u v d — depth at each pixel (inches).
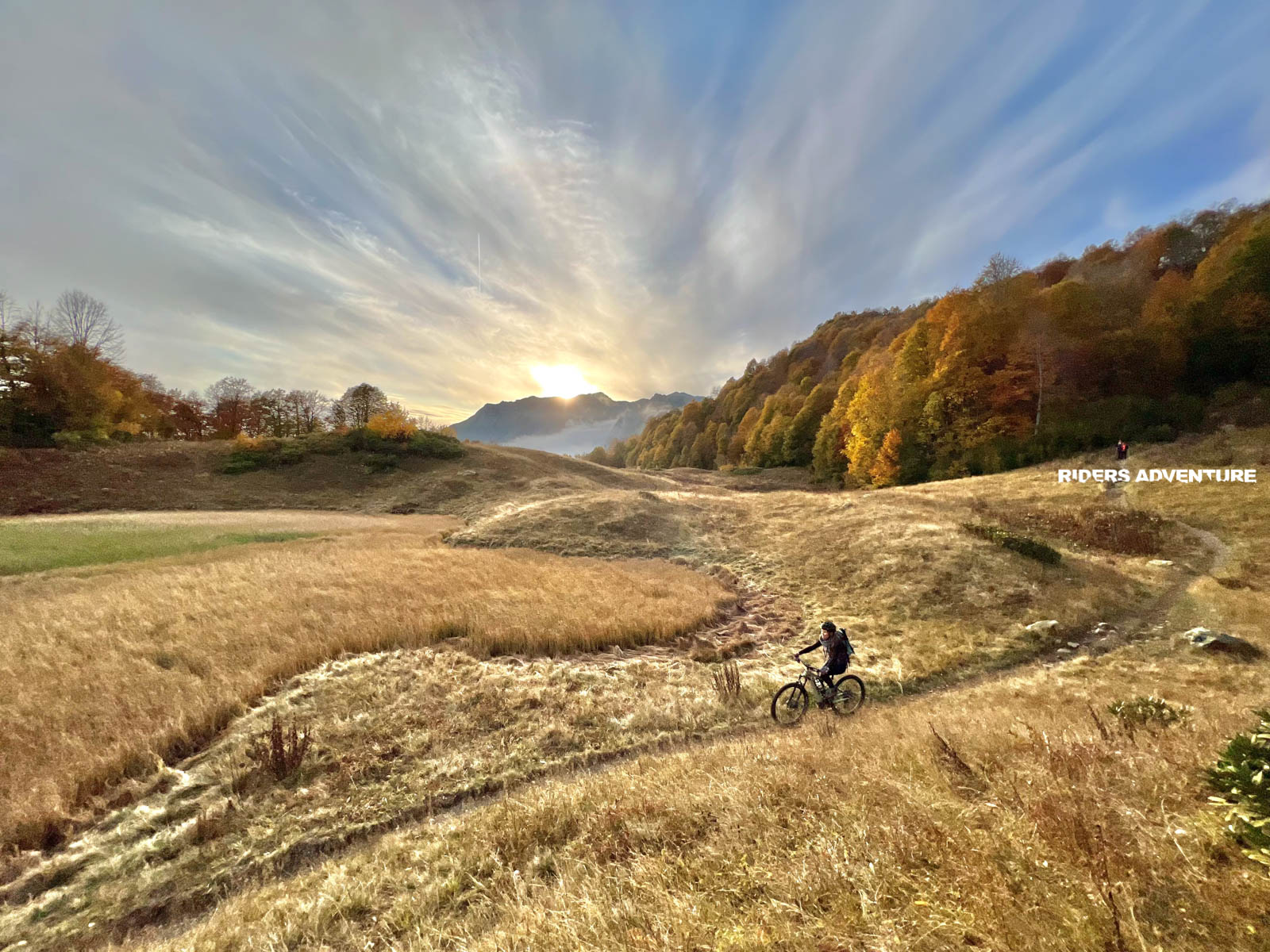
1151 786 158.7
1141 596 673.0
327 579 746.8
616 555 1088.2
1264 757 141.3
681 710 434.6
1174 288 1753.2
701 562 1035.9
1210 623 556.4
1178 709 306.3
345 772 339.9
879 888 123.8
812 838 160.2
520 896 181.3
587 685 480.7
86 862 271.1
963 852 129.7
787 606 772.6
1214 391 1549.0
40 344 1988.2
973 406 1823.3
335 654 519.2
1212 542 833.5
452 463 2434.8
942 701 427.8
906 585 757.3
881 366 2490.2
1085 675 474.3
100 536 1084.5
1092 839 126.8
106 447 1999.3
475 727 401.7
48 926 237.3
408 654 522.3
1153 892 108.7
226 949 195.6
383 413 2546.8
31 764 327.6
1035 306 1780.3
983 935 101.4
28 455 1779.0
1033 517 1039.0
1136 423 1499.8
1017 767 191.6
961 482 1457.9
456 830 261.6
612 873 171.8
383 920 194.2
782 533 1167.0
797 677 508.1
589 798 262.7
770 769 242.4
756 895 139.9
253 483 1994.3
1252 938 94.9
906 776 198.7
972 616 650.8
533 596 714.8
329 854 277.4
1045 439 1594.5
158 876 262.4
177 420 2827.3
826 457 2613.2
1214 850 121.3
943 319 1989.4
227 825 295.1
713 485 2913.4
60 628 542.0
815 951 109.1
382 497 2004.2
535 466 2534.5
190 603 625.9
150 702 402.9
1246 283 1561.3
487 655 544.4
